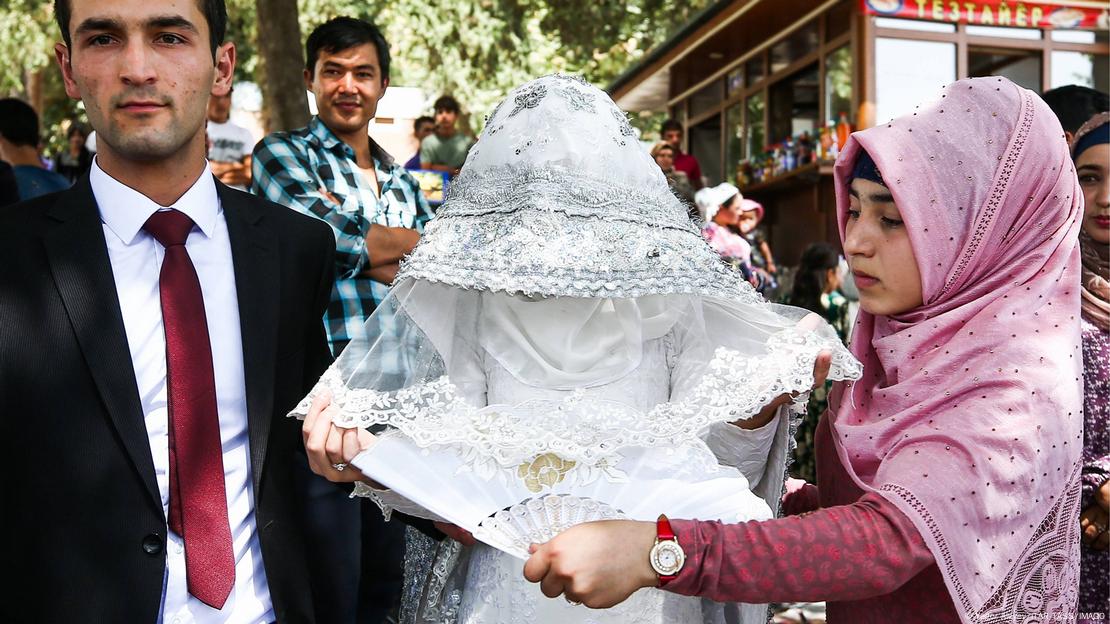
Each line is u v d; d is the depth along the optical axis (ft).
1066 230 6.53
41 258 6.82
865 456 6.49
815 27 33.83
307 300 7.73
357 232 11.77
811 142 33.68
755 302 6.68
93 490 6.63
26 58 55.26
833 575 5.55
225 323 7.27
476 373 6.85
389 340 6.54
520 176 6.46
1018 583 6.03
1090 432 7.63
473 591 6.86
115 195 7.04
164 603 6.88
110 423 6.71
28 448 6.59
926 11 30.42
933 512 5.72
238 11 49.01
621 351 6.64
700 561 5.49
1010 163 6.51
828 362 6.33
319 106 12.91
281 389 7.43
